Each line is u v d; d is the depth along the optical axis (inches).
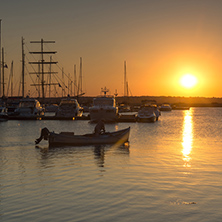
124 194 449.1
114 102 2038.6
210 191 462.3
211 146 921.5
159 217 366.9
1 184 506.9
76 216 371.6
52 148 871.7
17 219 364.5
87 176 553.0
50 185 498.9
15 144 950.4
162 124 1827.0
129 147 895.7
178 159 711.1
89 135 974.4
